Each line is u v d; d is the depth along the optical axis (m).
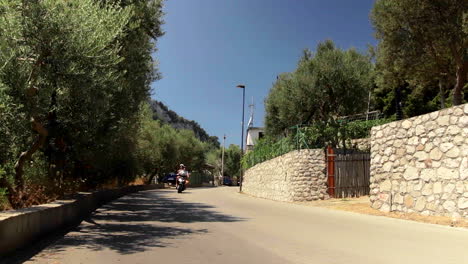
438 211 10.06
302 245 6.53
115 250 6.08
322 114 22.67
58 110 9.26
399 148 11.80
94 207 13.65
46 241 6.85
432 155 10.45
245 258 5.49
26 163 9.73
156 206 15.41
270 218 10.92
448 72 17.23
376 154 12.94
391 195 12.01
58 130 10.39
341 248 6.25
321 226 9.09
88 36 7.34
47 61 7.38
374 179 12.97
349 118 21.95
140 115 17.47
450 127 9.91
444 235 7.68
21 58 7.00
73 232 8.03
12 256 5.43
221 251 6.00
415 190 10.98
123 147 19.16
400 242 6.83
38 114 7.60
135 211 13.09
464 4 14.26
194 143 66.31
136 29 12.24
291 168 19.28
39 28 6.85
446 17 14.66
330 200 17.14
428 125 10.69
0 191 6.89
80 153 12.85
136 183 41.03
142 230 8.38
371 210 12.62
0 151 7.65
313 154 18.55
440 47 15.84
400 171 11.68
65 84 7.74
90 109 9.38
